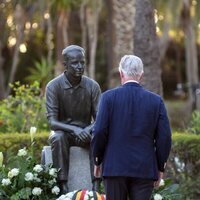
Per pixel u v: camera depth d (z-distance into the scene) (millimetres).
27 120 19469
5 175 12398
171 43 67688
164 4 53594
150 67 19328
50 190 12188
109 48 39156
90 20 48906
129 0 29359
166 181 12539
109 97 9664
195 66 58625
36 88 20297
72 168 12242
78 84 12148
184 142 15086
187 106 43375
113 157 9492
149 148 9570
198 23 57312
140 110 9602
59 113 12219
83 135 11914
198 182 14992
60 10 47656
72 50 11977
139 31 19391
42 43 58312
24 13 50656
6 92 50281
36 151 15211
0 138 15391
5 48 58875
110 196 9555
